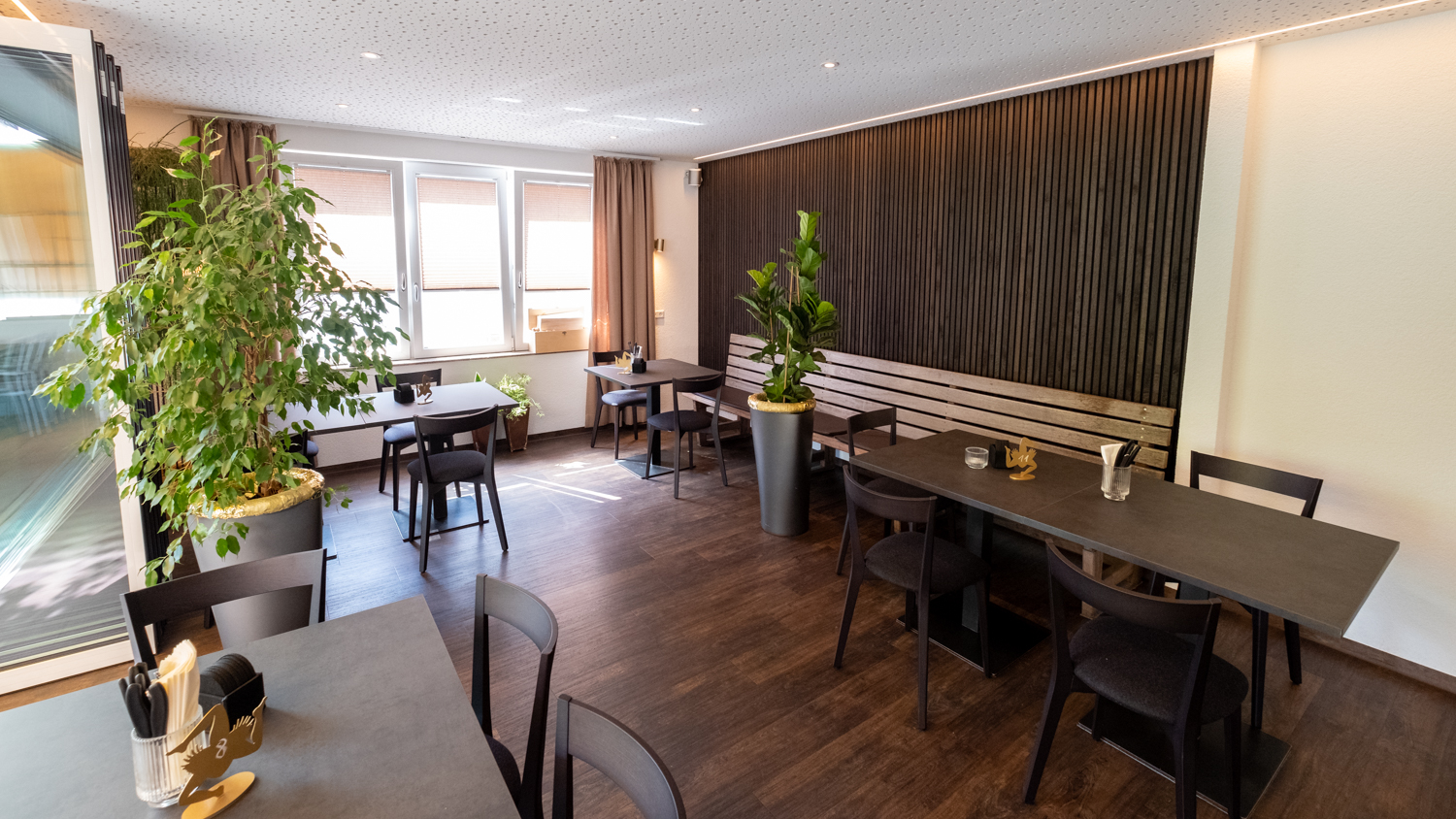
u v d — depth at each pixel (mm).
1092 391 3975
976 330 4562
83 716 1464
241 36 3070
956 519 4594
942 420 4719
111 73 2922
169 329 2395
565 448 6344
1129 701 1980
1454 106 2664
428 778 1280
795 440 4195
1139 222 3678
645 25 2928
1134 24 2895
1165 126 3531
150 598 1797
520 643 3135
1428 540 2873
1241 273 3314
